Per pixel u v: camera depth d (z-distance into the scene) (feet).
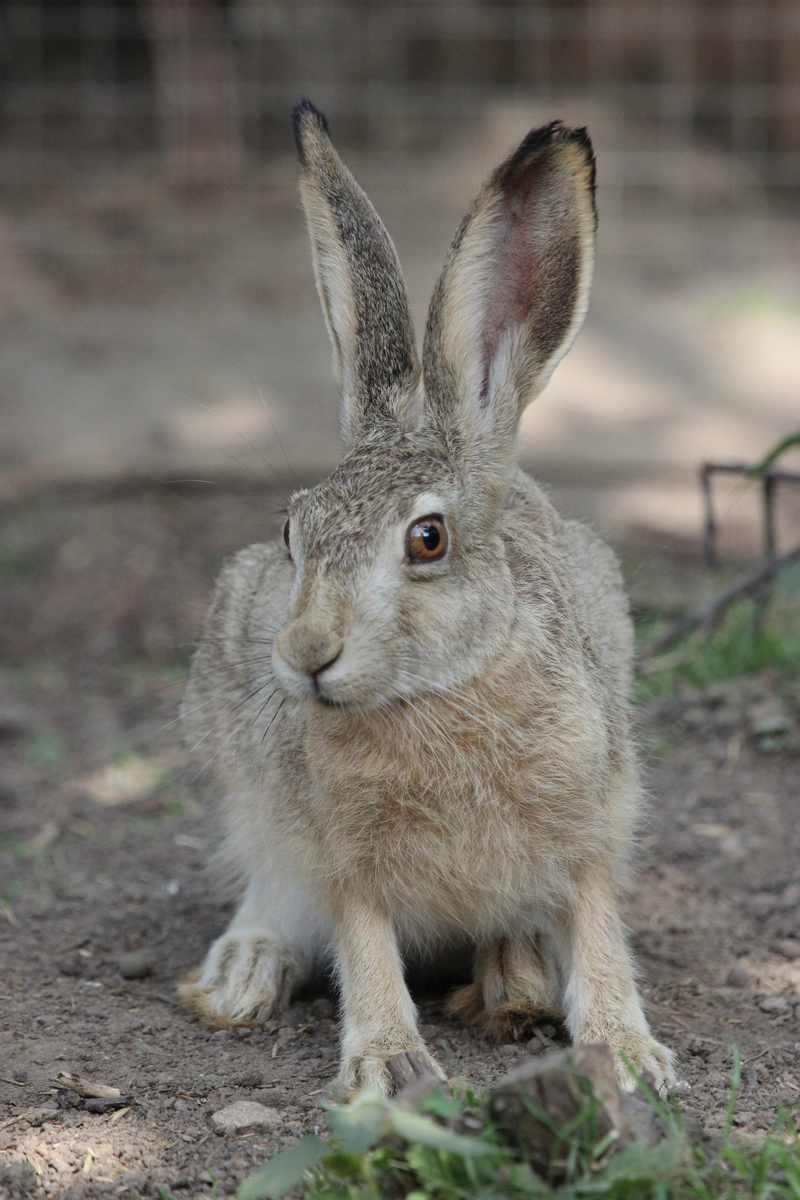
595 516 57.47
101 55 104.58
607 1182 16.67
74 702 48.78
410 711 22.15
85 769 42.47
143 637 52.54
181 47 93.91
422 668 21.74
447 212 91.25
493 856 22.97
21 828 37.45
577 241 23.65
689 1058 23.11
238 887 30.48
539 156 23.50
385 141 100.58
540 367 24.22
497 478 23.54
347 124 101.30
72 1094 21.89
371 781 22.56
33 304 80.18
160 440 64.13
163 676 49.93
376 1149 17.80
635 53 103.09
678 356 73.46
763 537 56.34
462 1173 17.22
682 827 33.32
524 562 24.04
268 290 82.99
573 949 23.94
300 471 60.90
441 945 26.13
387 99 101.96
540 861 23.25
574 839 23.25
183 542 58.03
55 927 30.25
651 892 30.37
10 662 51.78
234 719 27.84
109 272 84.64
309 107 25.49
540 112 102.22
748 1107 20.86
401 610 21.50
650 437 64.13
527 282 24.22
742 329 76.13
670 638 40.78
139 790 40.45
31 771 42.55
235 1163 19.71
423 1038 24.26
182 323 78.23
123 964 27.89
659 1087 21.34
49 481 61.52
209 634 29.58
